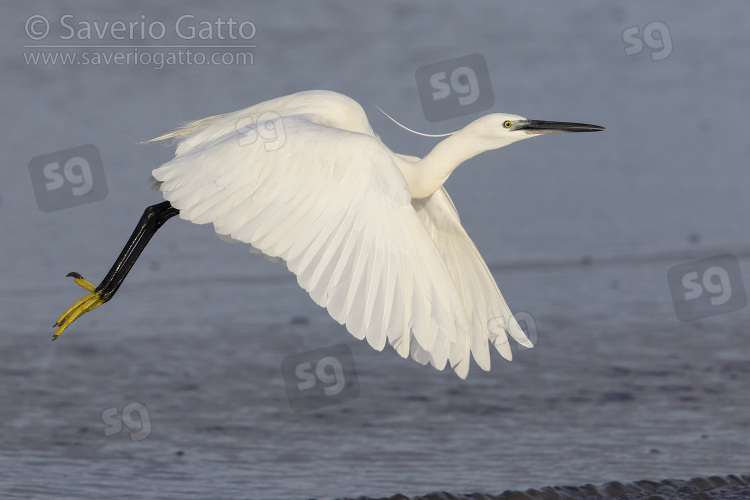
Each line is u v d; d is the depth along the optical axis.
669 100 19.98
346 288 6.98
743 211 15.84
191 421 10.27
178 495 8.66
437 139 17.45
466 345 7.84
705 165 17.50
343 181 7.23
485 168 17.58
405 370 11.65
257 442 9.82
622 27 23.31
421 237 7.08
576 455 9.52
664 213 15.68
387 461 9.39
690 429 10.09
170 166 7.88
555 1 24.61
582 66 21.23
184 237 15.38
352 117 8.78
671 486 8.73
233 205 7.48
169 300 13.37
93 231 14.88
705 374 11.41
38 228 14.88
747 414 10.43
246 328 12.60
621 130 18.84
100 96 18.72
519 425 10.22
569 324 12.72
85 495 8.60
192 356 11.82
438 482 8.91
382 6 23.58
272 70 20.05
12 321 12.51
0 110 18.02
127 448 9.63
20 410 10.39
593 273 14.07
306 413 10.52
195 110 18.16
